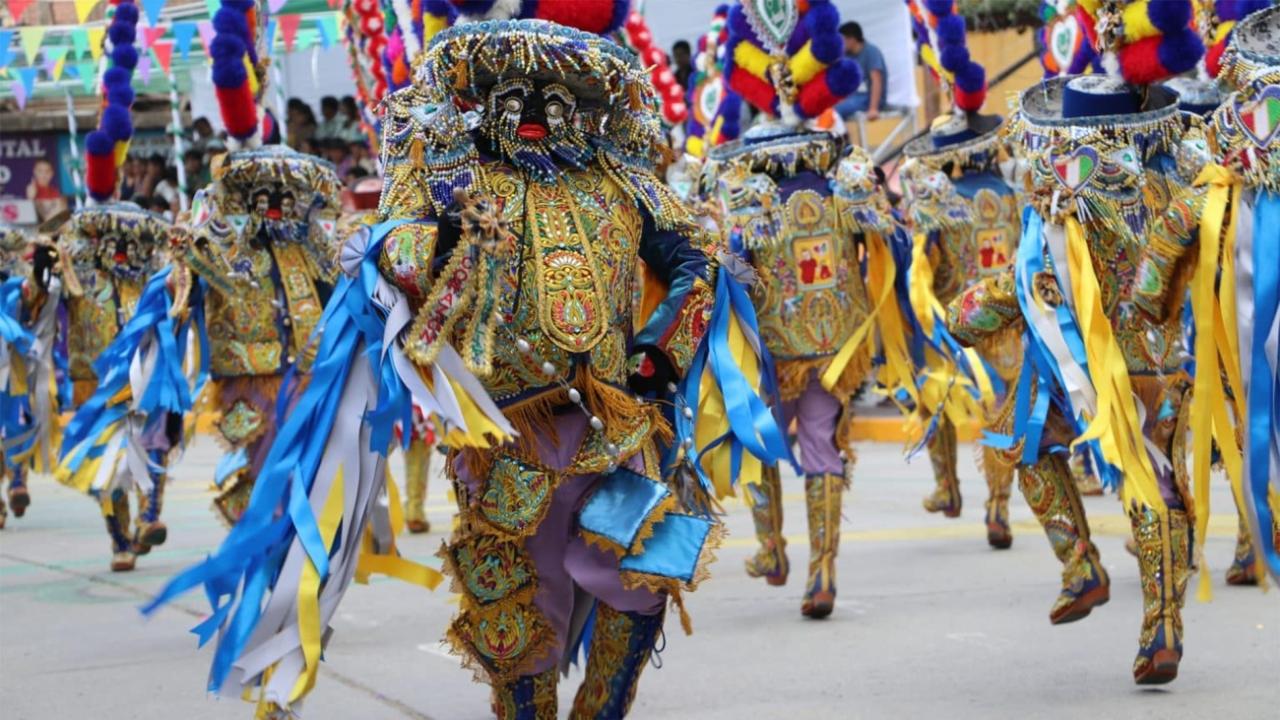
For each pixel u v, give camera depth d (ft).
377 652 23.91
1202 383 18.90
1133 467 20.39
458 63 14.89
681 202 15.87
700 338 15.61
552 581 15.37
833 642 24.07
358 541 14.76
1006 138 22.43
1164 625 20.01
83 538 39.32
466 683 21.77
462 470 15.40
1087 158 20.74
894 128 62.90
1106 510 38.37
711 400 16.92
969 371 30.04
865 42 54.19
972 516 38.52
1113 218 20.77
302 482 14.52
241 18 28.35
